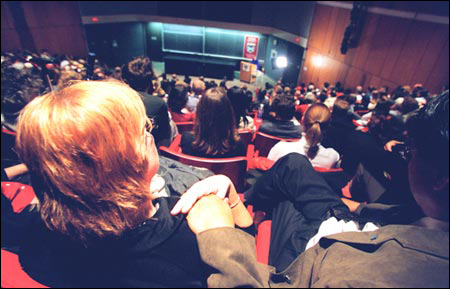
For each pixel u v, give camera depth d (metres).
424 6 7.77
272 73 16.62
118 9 14.59
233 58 17.30
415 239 0.38
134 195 0.44
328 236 0.50
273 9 14.85
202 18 15.45
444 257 0.36
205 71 16.83
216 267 0.42
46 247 0.46
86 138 0.39
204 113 1.65
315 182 0.80
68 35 12.87
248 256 0.45
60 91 0.43
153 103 1.92
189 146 1.81
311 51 12.80
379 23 9.30
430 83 7.86
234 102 2.49
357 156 1.47
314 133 1.65
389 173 0.90
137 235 0.45
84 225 0.43
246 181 1.89
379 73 9.48
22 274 0.48
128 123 0.43
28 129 0.39
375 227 0.57
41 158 0.39
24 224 0.63
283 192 0.85
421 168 0.39
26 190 0.99
